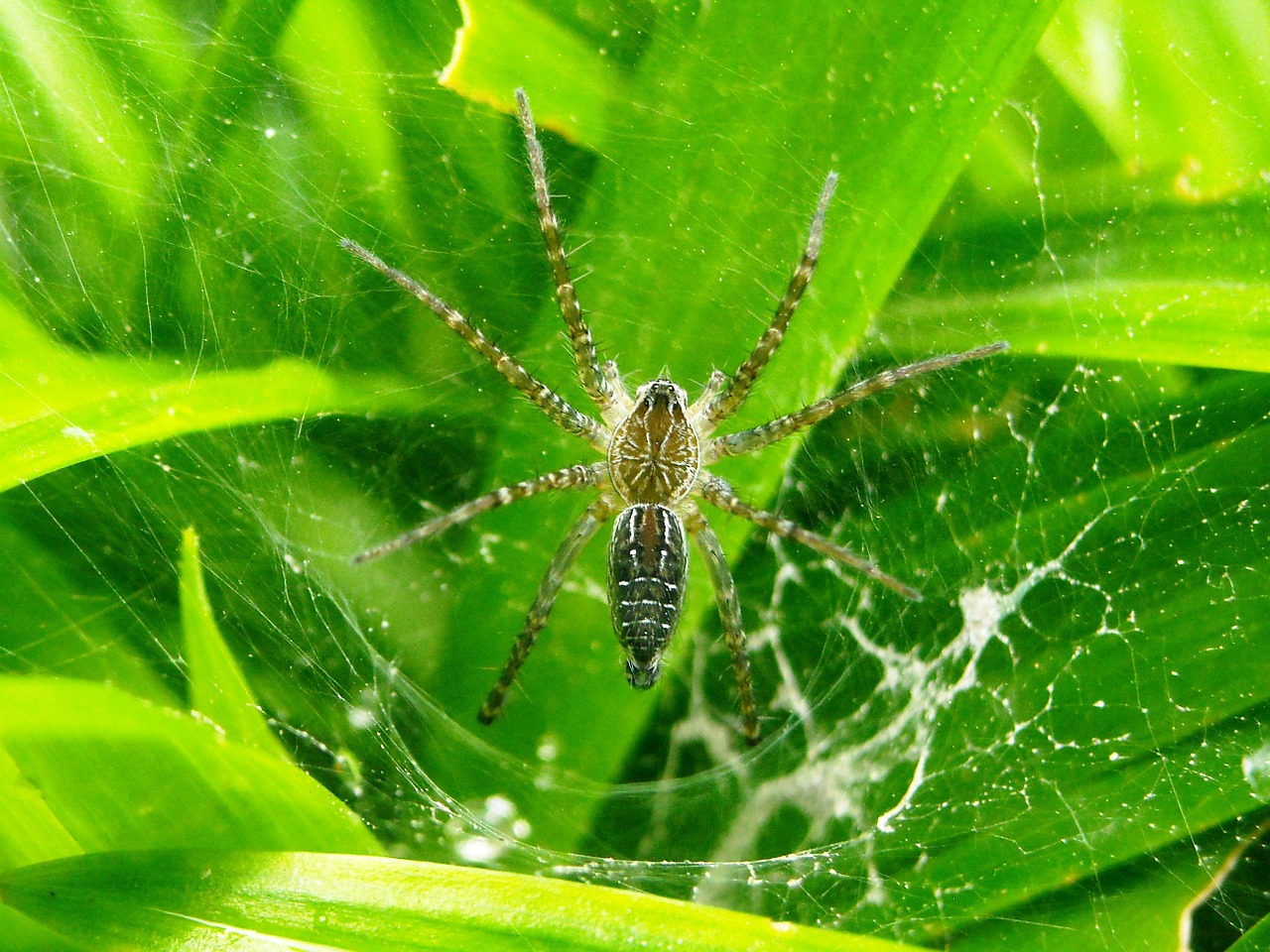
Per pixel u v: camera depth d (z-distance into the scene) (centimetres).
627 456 7
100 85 7
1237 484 7
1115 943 6
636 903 6
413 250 7
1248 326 7
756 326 7
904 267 7
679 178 7
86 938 6
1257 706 7
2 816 6
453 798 7
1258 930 6
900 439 7
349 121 7
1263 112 7
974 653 7
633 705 7
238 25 7
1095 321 7
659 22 7
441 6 7
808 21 7
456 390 7
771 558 7
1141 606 7
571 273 7
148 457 7
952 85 7
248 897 6
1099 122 7
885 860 7
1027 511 7
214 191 7
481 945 6
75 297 7
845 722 7
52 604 7
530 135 7
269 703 7
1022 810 7
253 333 7
